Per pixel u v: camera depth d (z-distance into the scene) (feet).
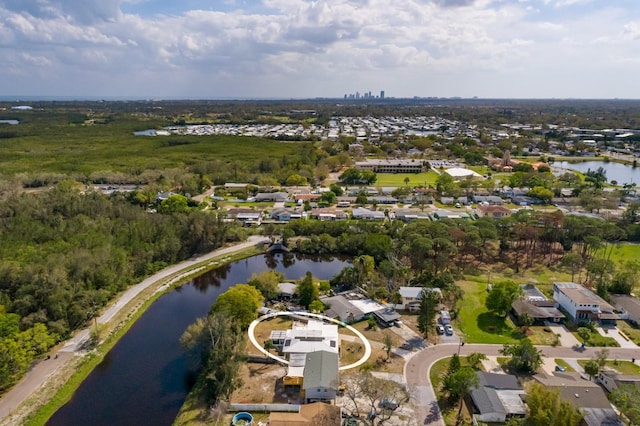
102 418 229.45
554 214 479.00
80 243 385.09
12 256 351.25
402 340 296.51
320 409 213.66
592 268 377.50
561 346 291.79
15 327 263.70
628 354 282.15
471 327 315.37
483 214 566.77
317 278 411.34
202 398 239.91
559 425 194.39
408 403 231.91
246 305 306.55
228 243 494.18
